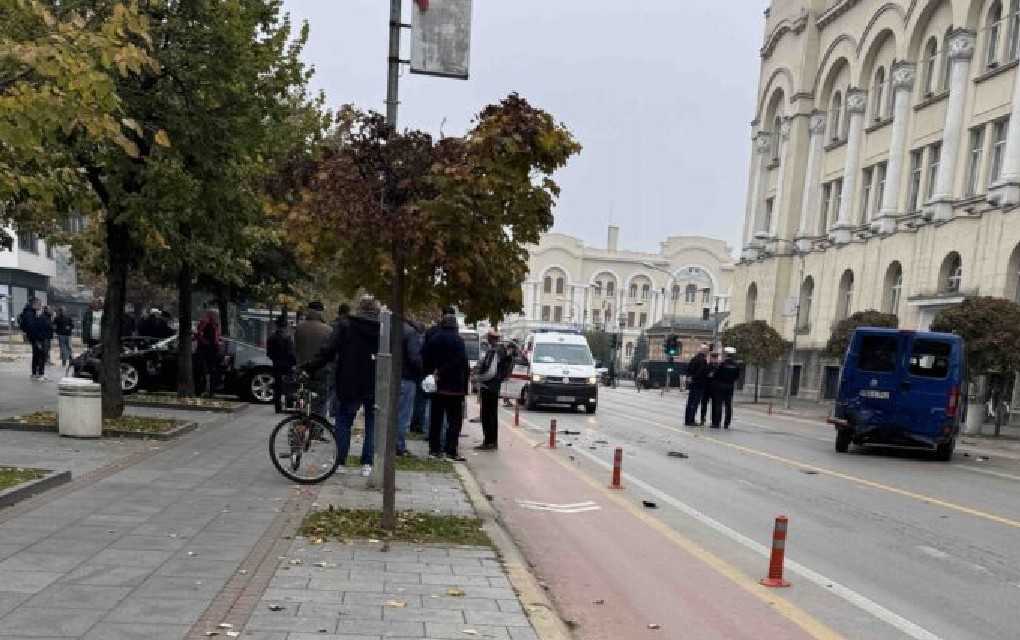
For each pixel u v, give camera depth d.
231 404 15.65
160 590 4.79
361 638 4.27
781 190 45.31
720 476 12.11
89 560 5.31
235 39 10.88
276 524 6.62
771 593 6.15
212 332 16.69
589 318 106.69
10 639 3.94
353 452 11.17
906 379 15.61
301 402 9.59
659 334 74.81
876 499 10.58
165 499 7.29
